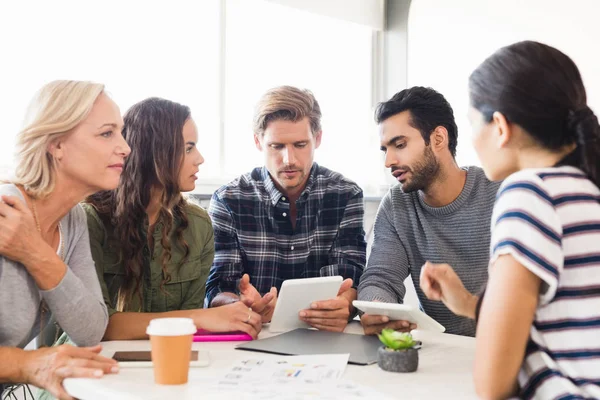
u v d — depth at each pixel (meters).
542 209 1.00
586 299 0.98
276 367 1.25
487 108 1.10
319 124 2.26
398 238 2.12
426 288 1.28
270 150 2.18
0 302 1.39
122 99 3.18
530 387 1.00
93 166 1.48
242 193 2.29
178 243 1.90
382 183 4.31
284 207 2.26
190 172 1.92
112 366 1.22
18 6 2.81
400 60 4.40
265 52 3.80
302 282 1.60
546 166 1.08
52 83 1.50
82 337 1.46
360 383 1.16
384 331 1.29
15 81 2.80
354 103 4.35
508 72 1.07
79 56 3.01
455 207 2.02
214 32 3.53
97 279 1.60
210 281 2.19
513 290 0.98
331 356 1.33
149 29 3.27
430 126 2.00
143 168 1.83
